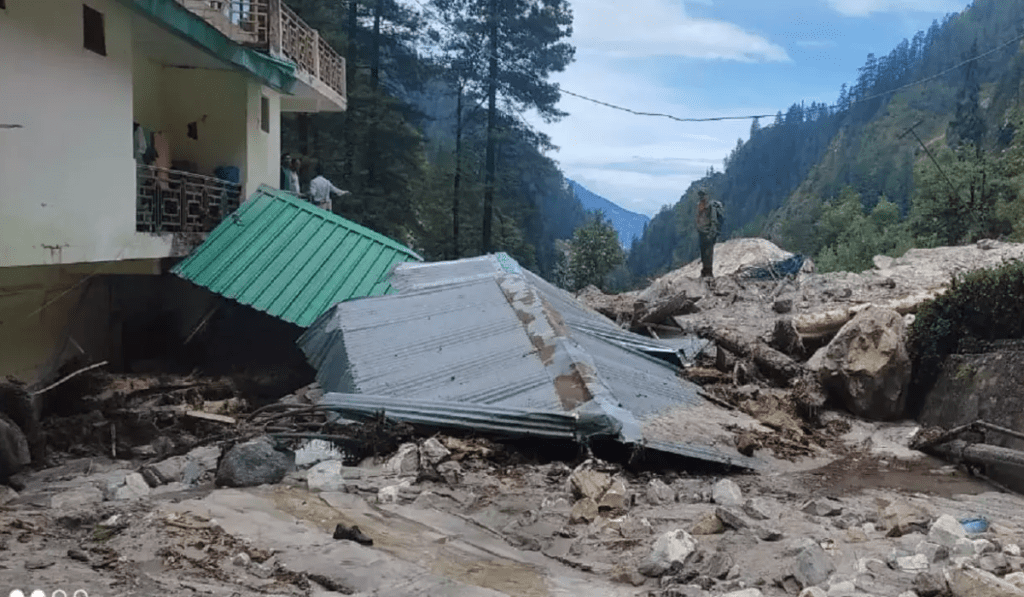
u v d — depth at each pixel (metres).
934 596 4.68
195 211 15.26
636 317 17.69
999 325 11.00
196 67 16.47
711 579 5.23
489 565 5.81
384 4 40.59
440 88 57.41
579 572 5.75
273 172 19.12
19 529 5.96
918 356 12.12
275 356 15.34
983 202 35.12
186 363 15.20
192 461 8.58
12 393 9.26
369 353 11.25
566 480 7.87
